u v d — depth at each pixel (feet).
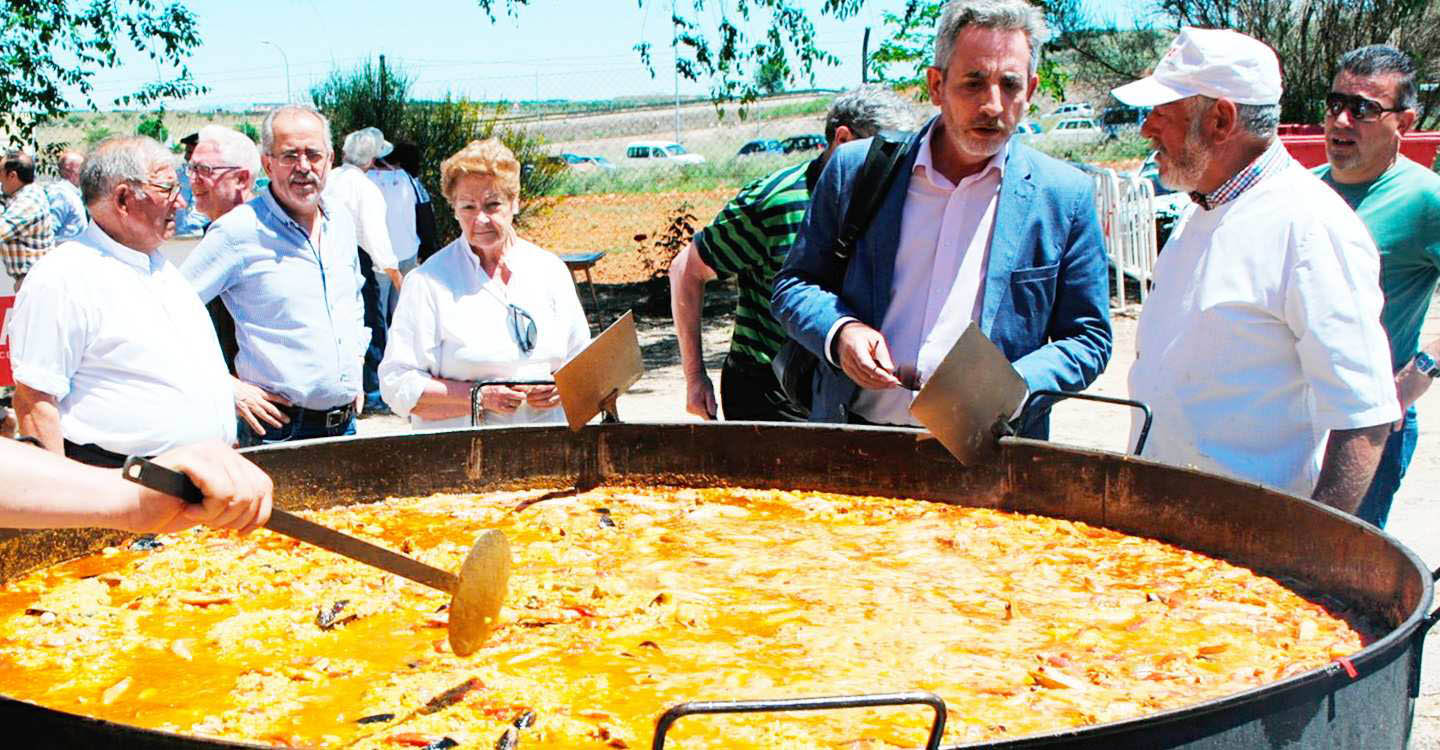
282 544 10.18
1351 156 13.87
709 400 16.53
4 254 29.89
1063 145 90.84
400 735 6.45
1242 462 10.57
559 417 14.94
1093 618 8.22
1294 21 66.49
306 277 15.80
